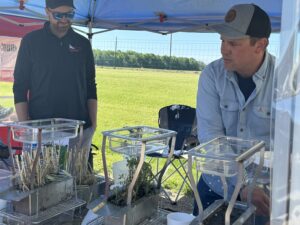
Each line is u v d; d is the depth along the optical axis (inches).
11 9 141.2
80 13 154.9
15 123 57.9
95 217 49.8
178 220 48.7
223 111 64.4
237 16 56.7
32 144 56.9
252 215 45.9
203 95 65.6
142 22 151.3
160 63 627.2
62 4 91.0
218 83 64.0
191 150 42.9
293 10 31.1
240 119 63.7
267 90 61.6
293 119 31.3
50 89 96.3
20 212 51.4
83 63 100.3
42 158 56.7
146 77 567.5
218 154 41.8
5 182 54.2
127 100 420.5
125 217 46.3
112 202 48.8
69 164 62.0
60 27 93.8
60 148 61.4
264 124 62.7
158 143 50.5
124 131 52.4
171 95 444.1
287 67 31.6
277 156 32.2
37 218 50.6
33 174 52.6
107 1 147.7
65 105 98.2
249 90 62.5
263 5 121.4
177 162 167.5
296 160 31.3
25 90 96.4
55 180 55.2
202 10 136.0
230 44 58.0
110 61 650.2
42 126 55.1
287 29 31.5
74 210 57.7
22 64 95.0
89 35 161.5
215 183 59.6
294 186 31.5
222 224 43.8
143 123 315.6
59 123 61.6
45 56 94.9
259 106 62.0
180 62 612.7
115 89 483.5
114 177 63.6
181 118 151.3
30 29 165.9
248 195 46.8
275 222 32.5
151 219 51.7
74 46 98.3
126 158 59.7
